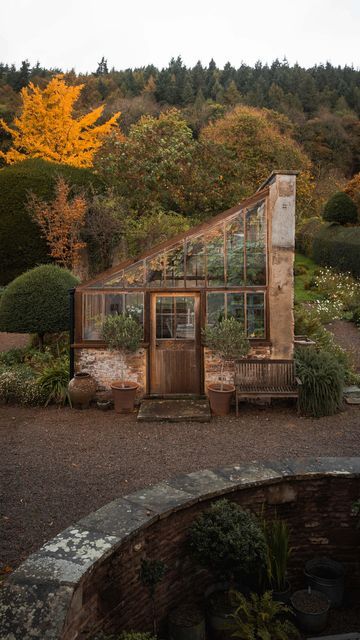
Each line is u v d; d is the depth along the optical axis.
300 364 9.20
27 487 6.14
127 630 4.35
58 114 22.94
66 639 3.42
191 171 19.14
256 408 9.25
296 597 5.27
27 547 4.86
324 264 24.62
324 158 40.50
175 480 5.26
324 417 8.78
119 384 9.19
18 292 11.75
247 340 8.99
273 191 9.29
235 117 29.70
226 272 9.53
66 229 16.34
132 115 36.97
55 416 8.88
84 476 6.44
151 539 4.58
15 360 11.86
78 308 9.52
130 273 9.52
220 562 4.70
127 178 19.06
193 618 4.71
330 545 5.70
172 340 9.67
